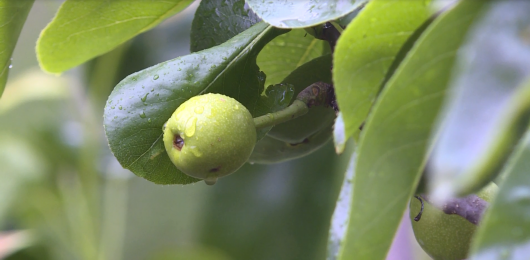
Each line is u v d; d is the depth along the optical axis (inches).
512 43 11.7
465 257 18.3
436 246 18.5
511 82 11.2
